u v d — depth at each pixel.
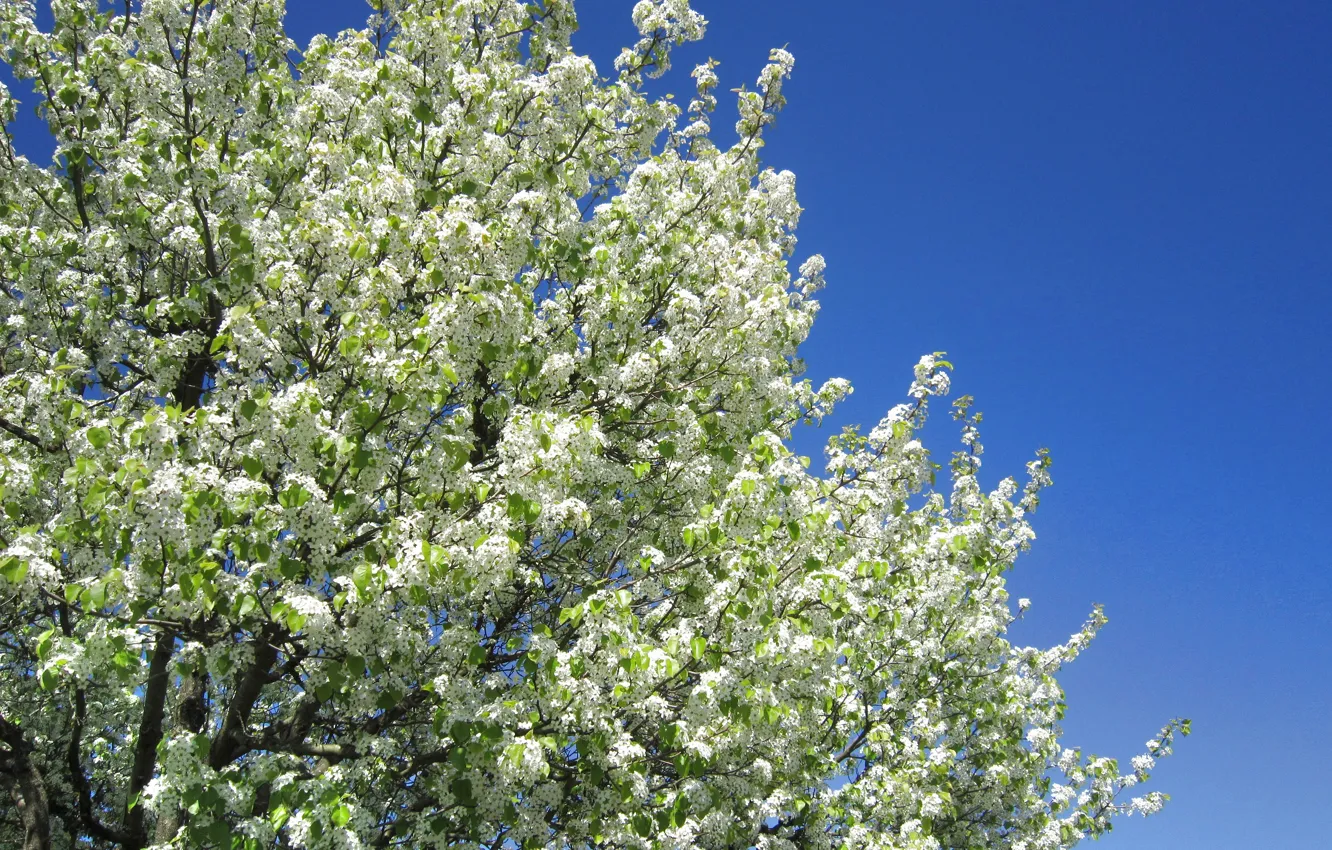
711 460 8.76
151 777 8.34
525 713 7.05
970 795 12.71
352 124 8.91
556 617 8.71
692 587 7.75
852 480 8.98
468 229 6.97
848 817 10.13
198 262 8.70
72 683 8.46
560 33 10.98
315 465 6.45
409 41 9.55
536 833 7.06
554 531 7.70
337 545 6.56
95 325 8.58
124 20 10.01
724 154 10.44
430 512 6.65
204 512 5.96
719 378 8.90
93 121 8.89
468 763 6.39
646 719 7.67
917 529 10.83
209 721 8.75
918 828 9.74
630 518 9.16
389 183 7.35
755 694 6.97
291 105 10.20
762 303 8.55
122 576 5.88
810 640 7.50
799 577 7.99
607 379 8.48
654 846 7.23
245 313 6.50
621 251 9.67
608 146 10.94
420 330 6.47
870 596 10.30
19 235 9.00
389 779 7.54
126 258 9.20
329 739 8.59
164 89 8.59
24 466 6.83
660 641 7.79
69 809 8.91
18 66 9.14
